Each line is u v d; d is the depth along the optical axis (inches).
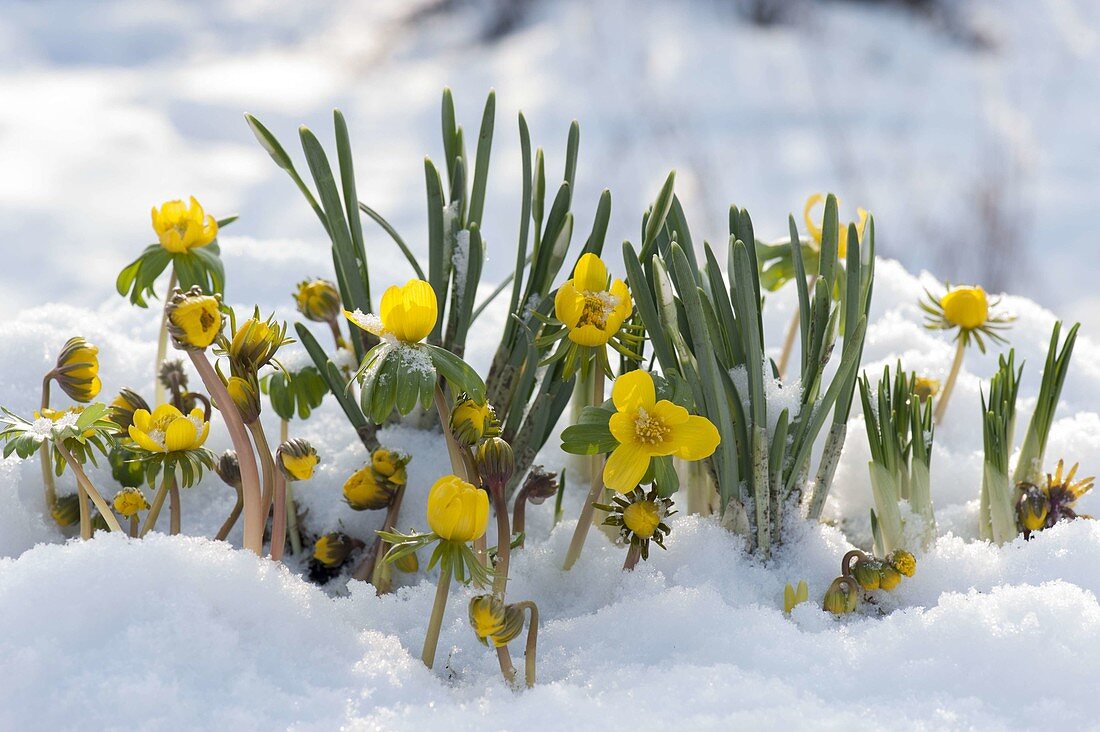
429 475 48.1
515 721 41.9
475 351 54.0
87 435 44.7
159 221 47.4
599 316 43.7
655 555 45.9
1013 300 59.1
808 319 46.1
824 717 41.9
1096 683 42.5
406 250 47.7
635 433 43.5
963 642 43.2
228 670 42.3
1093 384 53.9
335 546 46.9
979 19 241.4
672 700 42.3
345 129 46.8
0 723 41.4
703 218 140.5
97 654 42.1
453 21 279.6
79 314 51.5
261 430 44.4
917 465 46.1
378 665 42.9
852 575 45.3
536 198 47.1
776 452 45.6
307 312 49.5
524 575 46.1
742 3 254.5
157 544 43.4
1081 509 48.3
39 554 43.2
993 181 139.8
